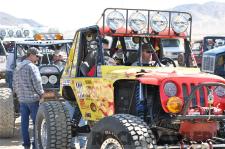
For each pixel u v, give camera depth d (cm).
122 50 807
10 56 1408
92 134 673
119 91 738
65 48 1397
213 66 1418
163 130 692
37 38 1346
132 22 783
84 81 799
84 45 831
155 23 792
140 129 621
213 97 691
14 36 2531
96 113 774
